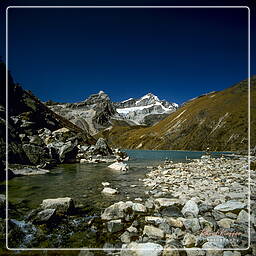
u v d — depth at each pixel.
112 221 8.19
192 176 19.52
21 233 7.39
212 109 128.12
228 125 107.12
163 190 14.55
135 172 25.08
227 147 97.50
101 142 48.41
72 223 8.62
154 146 142.62
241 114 108.44
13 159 23.72
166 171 22.55
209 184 15.72
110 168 29.14
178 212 9.67
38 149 29.25
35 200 12.09
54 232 7.73
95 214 9.77
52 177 20.75
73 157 38.47
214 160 39.72
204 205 10.17
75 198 12.71
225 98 133.38
